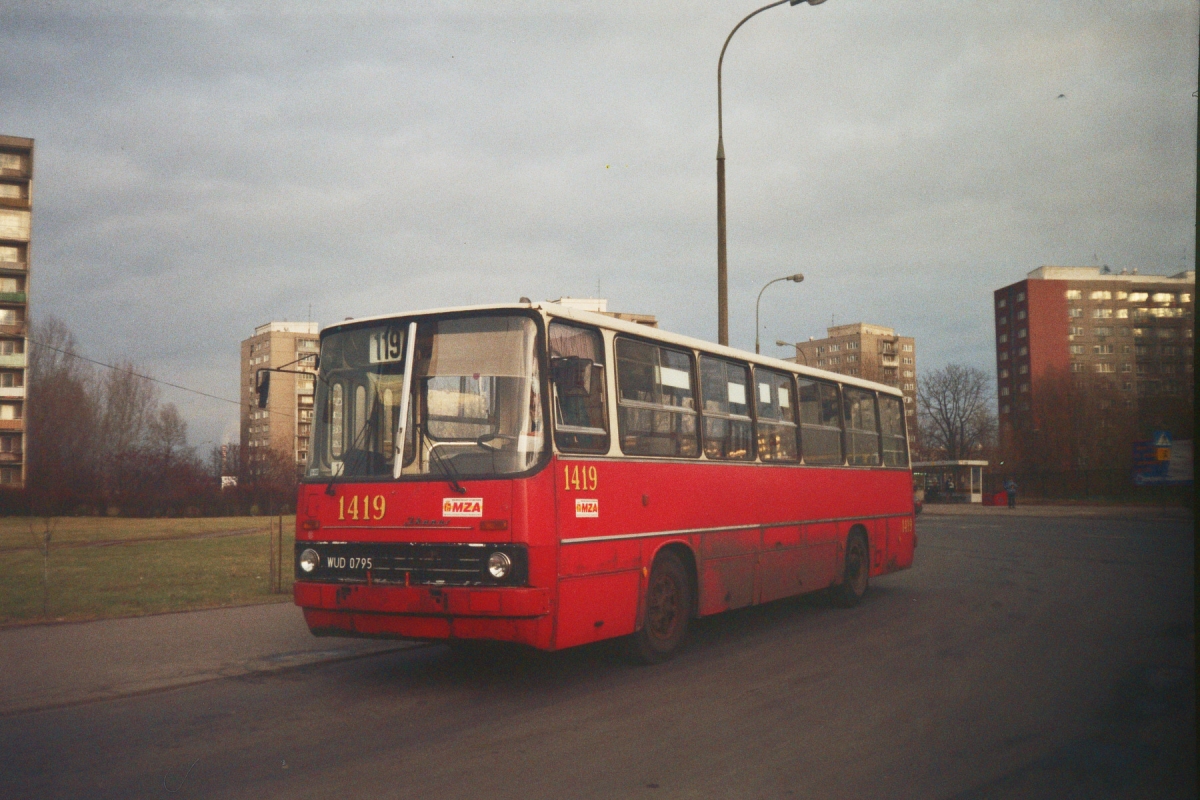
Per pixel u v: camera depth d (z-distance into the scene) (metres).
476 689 8.41
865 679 8.66
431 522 7.98
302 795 5.48
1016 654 9.87
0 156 79.44
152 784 5.72
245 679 9.00
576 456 8.36
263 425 116.75
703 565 10.34
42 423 65.81
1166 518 44.47
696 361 10.62
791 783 5.66
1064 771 5.88
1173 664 9.29
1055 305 117.31
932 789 5.55
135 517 53.94
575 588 8.18
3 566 21.47
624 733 6.82
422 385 8.33
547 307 8.27
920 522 43.03
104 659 9.84
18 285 79.81
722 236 18.95
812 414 13.43
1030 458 90.56
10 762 6.21
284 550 26.61
